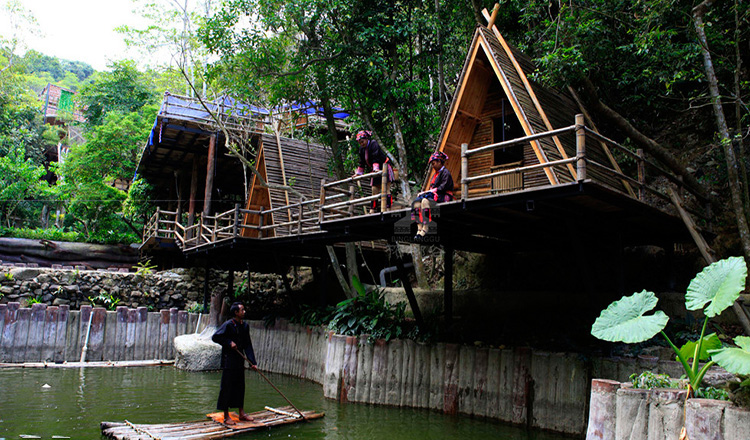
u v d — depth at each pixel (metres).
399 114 13.14
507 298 10.42
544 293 9.90
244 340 7.57
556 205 6.58
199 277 17.88
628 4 10.18
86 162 23.30
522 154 9.59
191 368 12.86
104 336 14.00
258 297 17.34
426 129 13.64
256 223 16.23
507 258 12.44
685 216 7.93
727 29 9.84
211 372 12.81
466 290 11.31
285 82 12.75
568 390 6.96
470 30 13.47
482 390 7.88
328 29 12.68
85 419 7.59
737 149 10.64
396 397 8.81
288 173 15.33
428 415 8.09
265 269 16.75
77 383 10.62
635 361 6.56
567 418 6.91
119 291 16.09
